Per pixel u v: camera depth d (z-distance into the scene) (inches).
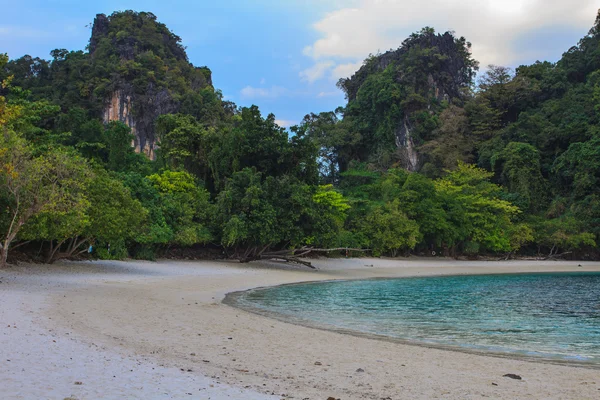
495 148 3740.2
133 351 386.9
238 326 563.2
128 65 4530.0
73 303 636.1
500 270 2170.3
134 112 4288.9
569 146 3489.2
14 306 557.0
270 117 1926.7
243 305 786.8
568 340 567.5
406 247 2464.3
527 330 636.1
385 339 542.3
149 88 4436.5
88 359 339.0
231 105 4830.2
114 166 2106.3
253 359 398.0
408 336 571.5
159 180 1726.1
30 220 967.0
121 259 1407.5
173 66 5034.5
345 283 1355.8
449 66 4717.0
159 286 965.2
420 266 2081.7
